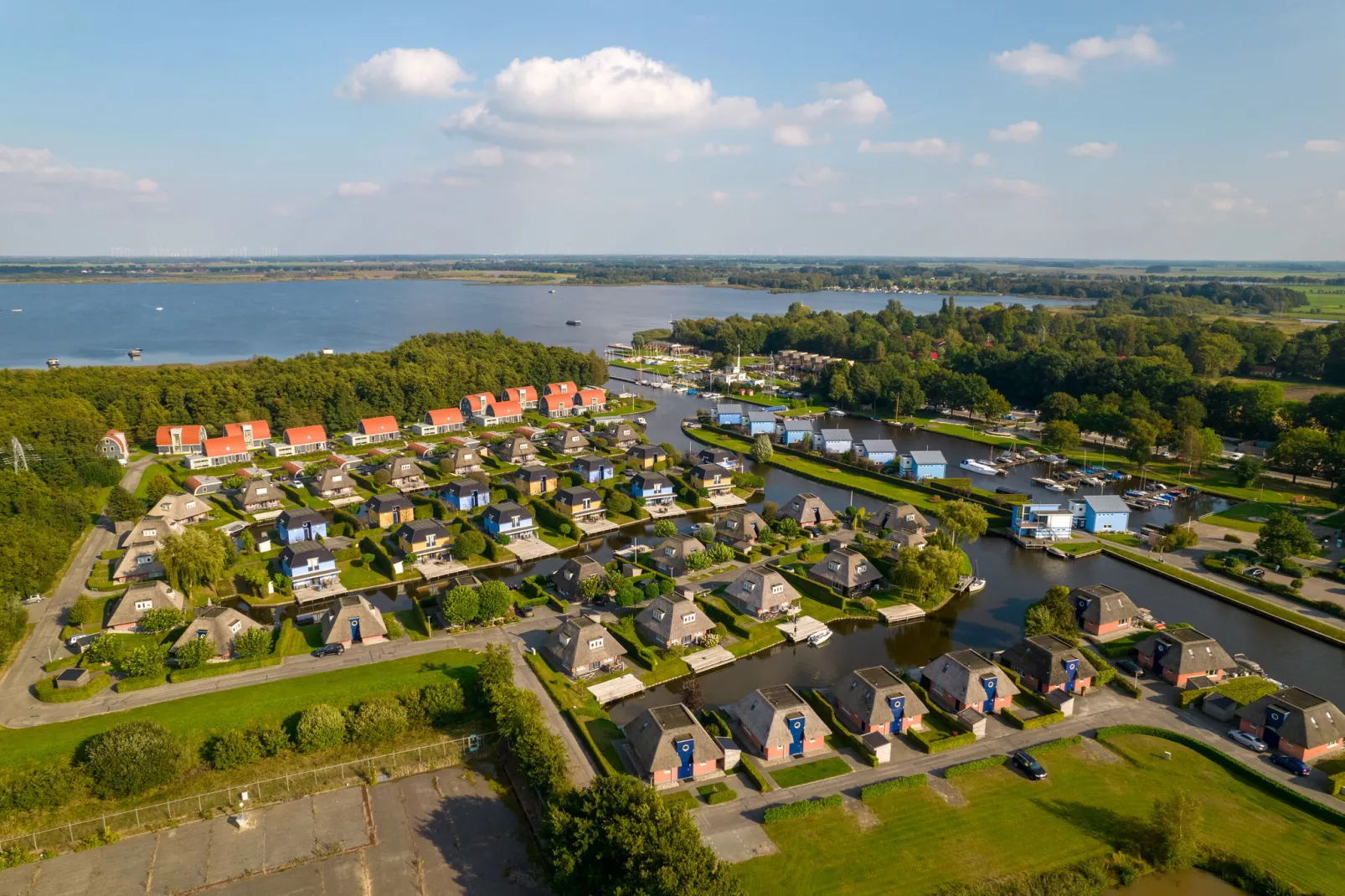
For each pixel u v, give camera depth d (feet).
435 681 295.48
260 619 363.35
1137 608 363.76
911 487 579.89
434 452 625.82
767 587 368.27
